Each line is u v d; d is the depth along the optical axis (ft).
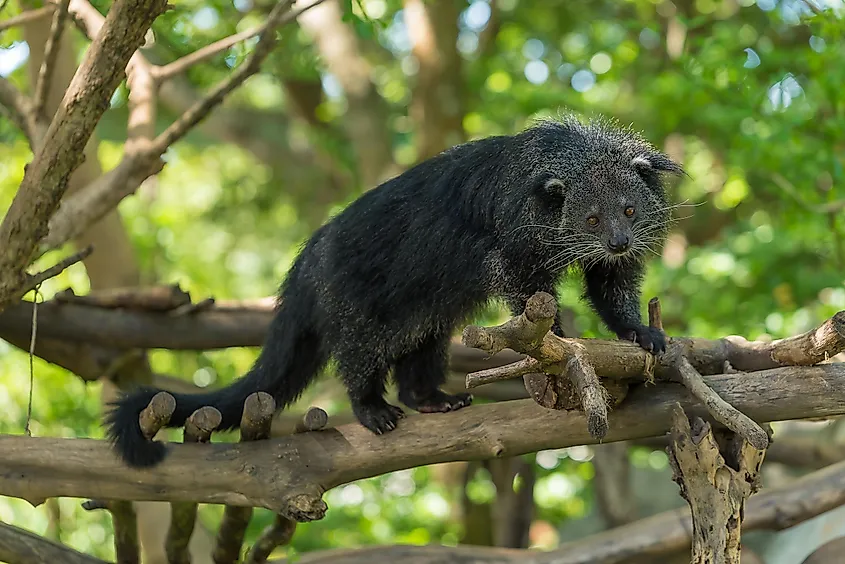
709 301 37.04
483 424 18.16
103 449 18.44
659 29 30.89
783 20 31.42
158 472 18.33
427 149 43.91
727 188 35.50
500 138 20.04
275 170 58.54
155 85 25.70
